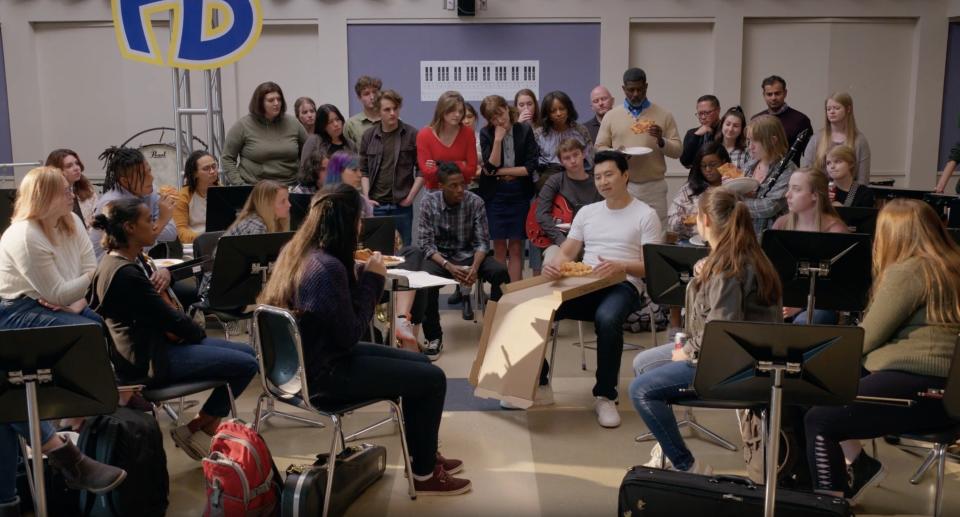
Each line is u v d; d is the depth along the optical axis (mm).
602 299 4074
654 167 5973
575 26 8312
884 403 2533
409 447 3174
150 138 8555
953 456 3477
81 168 5281
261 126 6074
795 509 2584
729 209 2934
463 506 3107
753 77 8461
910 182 8500
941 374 2689
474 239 5199
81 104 8508
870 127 8477
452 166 5055
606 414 3887
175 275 3617
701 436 3742
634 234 4266
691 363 3004
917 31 8297
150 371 3184
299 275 2838
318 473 2838
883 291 2748
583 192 5418
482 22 8289
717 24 8258
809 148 5629
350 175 4723
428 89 8398
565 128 6219
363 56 8367
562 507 3102
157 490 2949
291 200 4680
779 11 8258
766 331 2344
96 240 4320
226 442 2805
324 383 2887
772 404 2420
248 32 5910
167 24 8242
